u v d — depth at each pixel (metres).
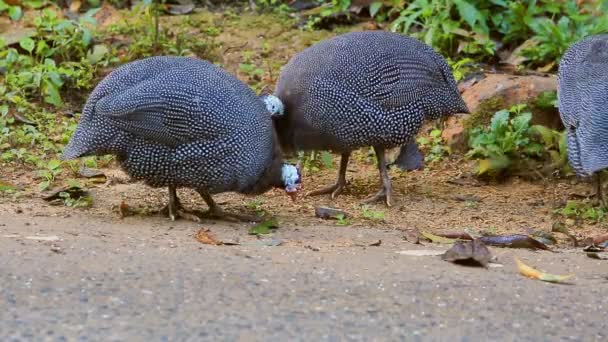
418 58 12.15
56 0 17.27
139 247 9.48
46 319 7.36
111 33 16.53
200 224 11.06
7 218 10.77
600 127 11.66
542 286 8.73
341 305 7.92
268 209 12.06
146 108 10.38
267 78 15.49
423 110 12.26
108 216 11.22
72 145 10.75
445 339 7.34
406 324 7.59
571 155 12.01
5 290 7.88
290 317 7.60
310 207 12.29
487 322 7.72
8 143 13.69
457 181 13.70
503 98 14.34
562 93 12.46
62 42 15.59
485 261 9.31
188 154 10.55
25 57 15.21
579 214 12.38
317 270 8.87
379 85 11.91
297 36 16.61
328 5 17.20
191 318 7.50
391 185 12.94
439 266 9.27
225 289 8.17
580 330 7.66
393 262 9.34
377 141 12.09
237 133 10.61
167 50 15.96
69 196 11.80
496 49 16.08
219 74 10.84
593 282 9.01
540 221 12.14
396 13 17.00
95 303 7.72
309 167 13.77
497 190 13.52
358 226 11.41
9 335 7.05
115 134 10.54
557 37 15.54
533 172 13.81
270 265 8.97
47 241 9.46
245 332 7.27
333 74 11.85
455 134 14.32
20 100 14.48
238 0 17.69
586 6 16.20
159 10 17.19
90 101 10.68
